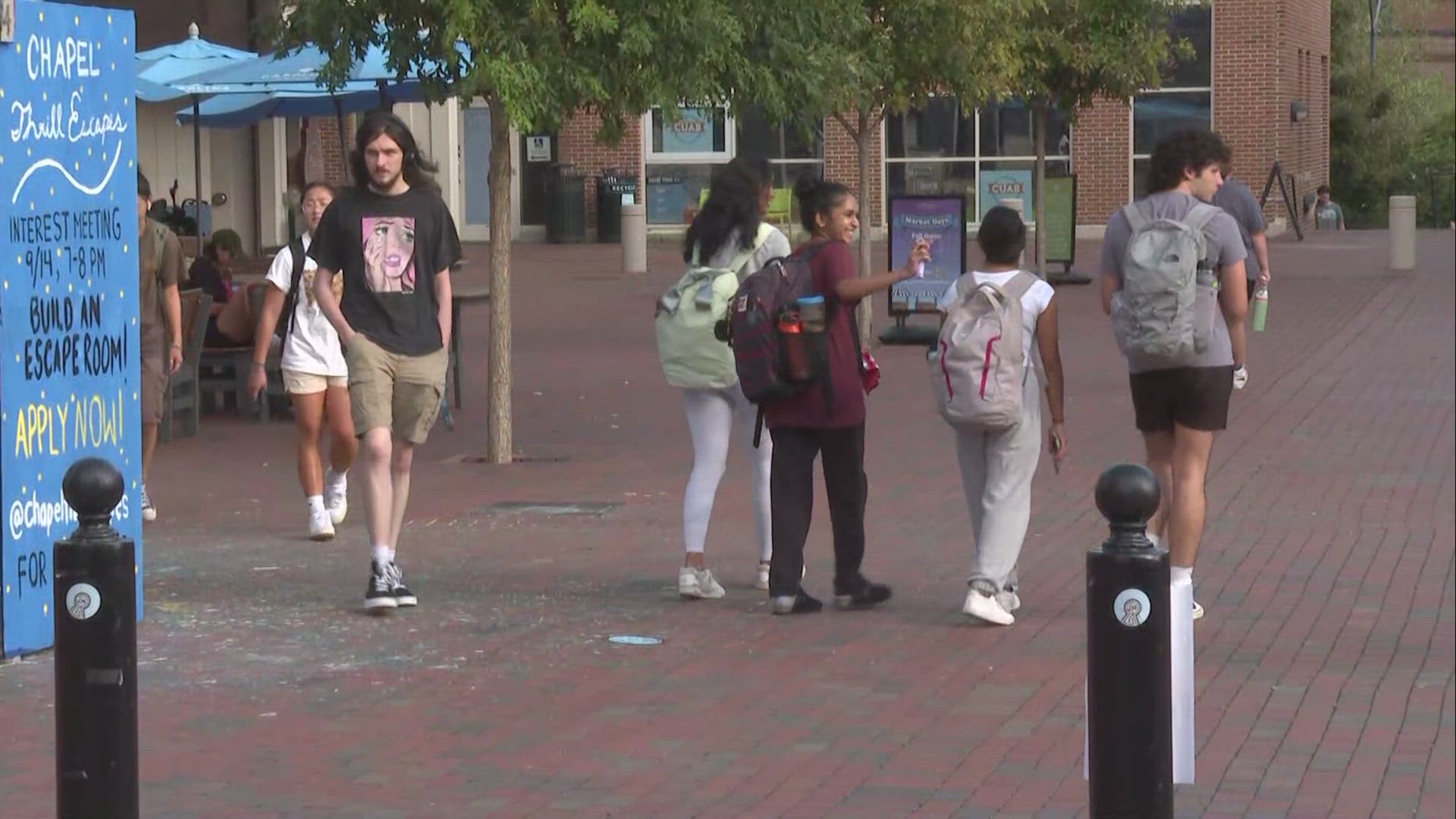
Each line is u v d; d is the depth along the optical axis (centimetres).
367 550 1043
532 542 1058
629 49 1220
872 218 3928
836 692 744
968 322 836
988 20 1942
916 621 862
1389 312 2316
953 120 3894
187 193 3175
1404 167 5091
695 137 3947
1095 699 458
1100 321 2312
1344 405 1551
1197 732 683
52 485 796
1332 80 5006
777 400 862
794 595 874
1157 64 2630
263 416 1573
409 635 840
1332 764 644
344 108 1964
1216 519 1089
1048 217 2878
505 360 1340
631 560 1009
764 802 611
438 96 1295
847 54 1606
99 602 493
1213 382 826
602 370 1875
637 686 753
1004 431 843
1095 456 1318
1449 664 773
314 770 645
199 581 959
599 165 3947
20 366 773
